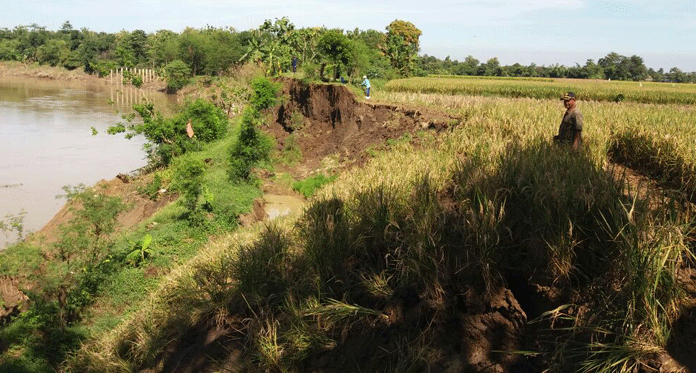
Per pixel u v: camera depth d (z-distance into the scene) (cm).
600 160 948
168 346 860
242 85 4900
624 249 514
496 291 575
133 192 2603
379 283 673
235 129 3484
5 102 7200
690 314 484
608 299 504
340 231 780
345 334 636
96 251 1448
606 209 576
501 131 1608
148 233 1728
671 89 4606
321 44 3516
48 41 13438
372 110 2730
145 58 12125
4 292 1448
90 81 11731
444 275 610
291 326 671
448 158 1196
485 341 544
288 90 3497
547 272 567
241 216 1884
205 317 849
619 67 10444
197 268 1052
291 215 1307
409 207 776
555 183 636
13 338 1221
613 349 460
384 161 1564
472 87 4547
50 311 1262
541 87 4553
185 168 1830
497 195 689
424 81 5344
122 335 1031
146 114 3225
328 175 2433
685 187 898
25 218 2603
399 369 537
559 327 525
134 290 1403
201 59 8925
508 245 622
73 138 4803
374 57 6900
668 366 439
